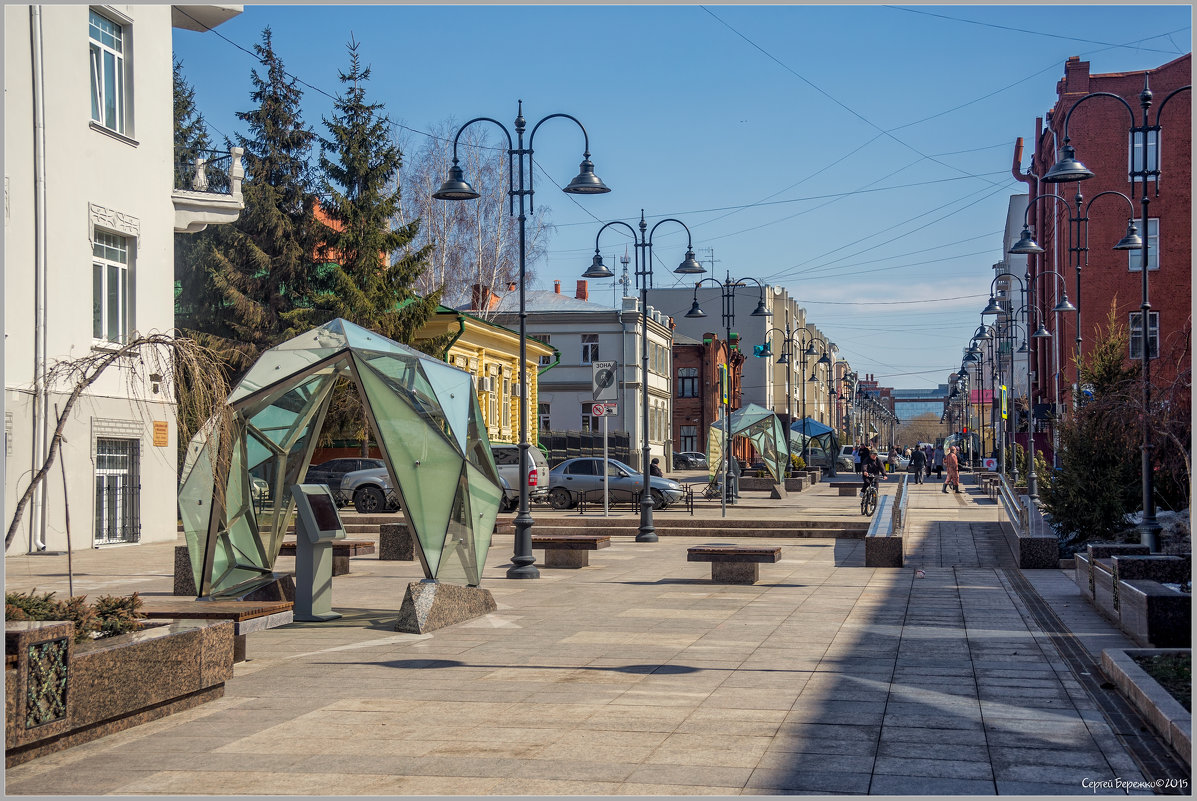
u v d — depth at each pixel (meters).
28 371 19.72
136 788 5.93
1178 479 16.66
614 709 7.75
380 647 10.54
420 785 5.95
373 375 12.12
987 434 80.94
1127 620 10.88
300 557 12.39
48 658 6.38
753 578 16.28
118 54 22.66
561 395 62.09
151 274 23.22
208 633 8.00
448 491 12.29
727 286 36.62
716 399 77.62
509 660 9.80
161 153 23.64
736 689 8.43
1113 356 20.95
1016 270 79.19
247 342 37.22
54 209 20.36
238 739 6.97
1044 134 52.34
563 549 18.62
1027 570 17.91
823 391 129.75
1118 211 42.03
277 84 39.53
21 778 6.12
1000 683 8.60
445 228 47.06
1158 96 41.78
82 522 20.98
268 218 37.59
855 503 38.62
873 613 12.90
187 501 11.88
